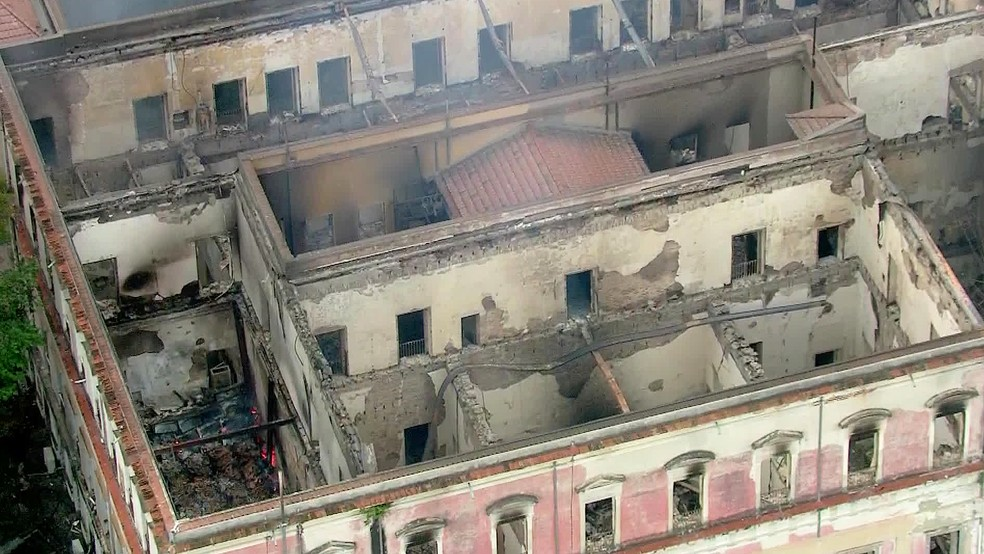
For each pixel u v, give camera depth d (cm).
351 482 8150
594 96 10012
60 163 10525
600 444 8350
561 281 9431
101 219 9712
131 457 8281
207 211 9825
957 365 8675
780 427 8619
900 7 11419
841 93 9925
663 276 9569
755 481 8731
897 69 10394
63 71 10300
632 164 9925
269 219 9281
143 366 10188
